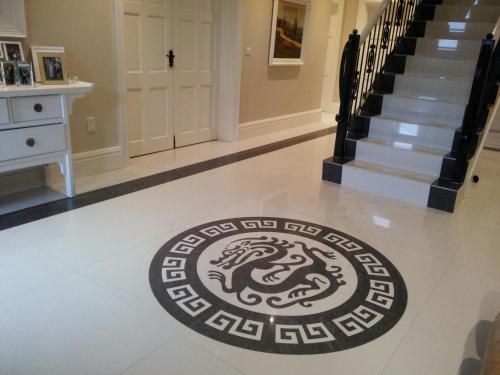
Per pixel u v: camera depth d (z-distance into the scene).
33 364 1.55
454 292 2.16
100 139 3.69
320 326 1.84
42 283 2.04
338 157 3.92
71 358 1.58
